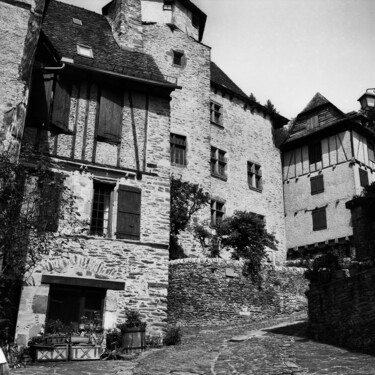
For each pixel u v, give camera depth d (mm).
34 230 9719
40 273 11000
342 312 9648
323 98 26281
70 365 9203
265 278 15969
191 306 14695
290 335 11219
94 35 15844
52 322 10805
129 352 10508
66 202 10516
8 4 11594
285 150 26562
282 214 25312
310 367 7809
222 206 22281
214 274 15180
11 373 8180
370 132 24734
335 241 22922
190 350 10289
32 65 11484
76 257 11492
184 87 21656
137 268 12039
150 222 12586
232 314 14922
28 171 10047
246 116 25156
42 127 12211
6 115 10711
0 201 9008
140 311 11742
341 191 23484
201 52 22766
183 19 22750
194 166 20781
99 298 11617
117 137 13047
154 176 13070
